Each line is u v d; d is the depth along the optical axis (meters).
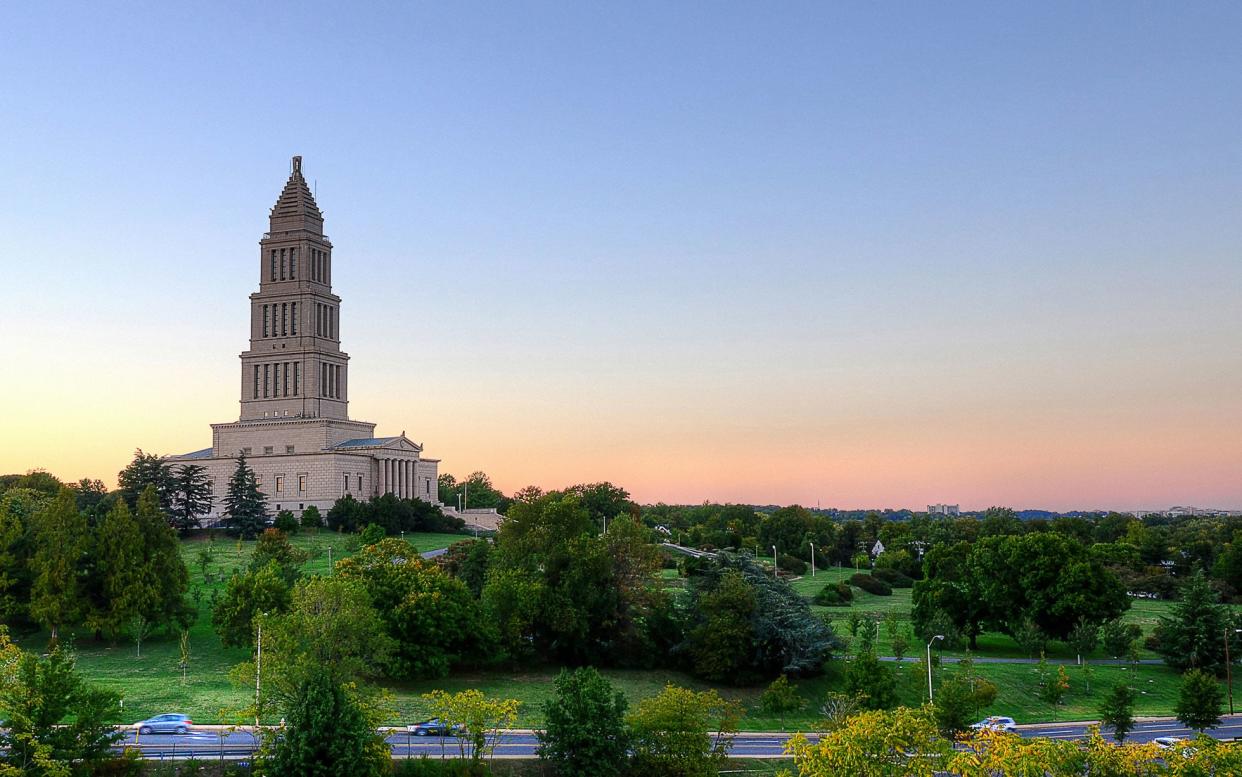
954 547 177.00
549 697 116.19
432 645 119.25
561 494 189.75
